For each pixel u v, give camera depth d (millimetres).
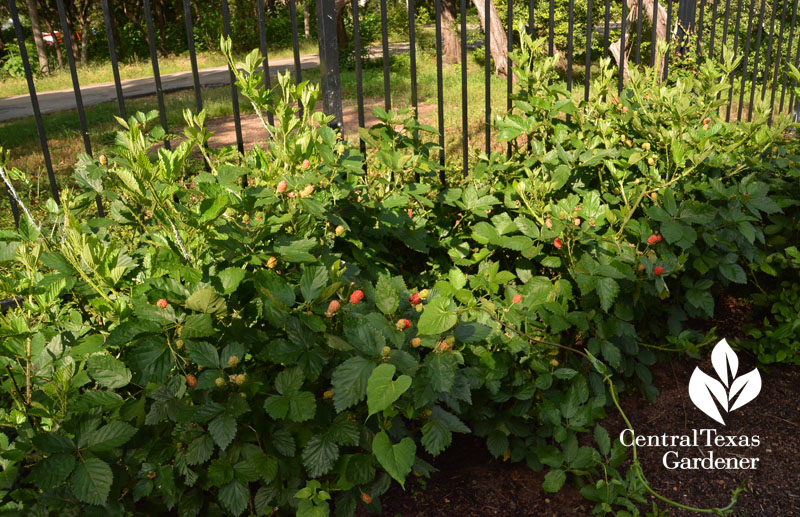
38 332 1954
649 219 2947
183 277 1925
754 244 3430
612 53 13133
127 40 32281
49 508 1681
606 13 3604
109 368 1732
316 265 1976
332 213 2309
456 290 2248
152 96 14930
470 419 2498
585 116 3359
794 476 2400
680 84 3377
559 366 2566
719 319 3377
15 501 1775
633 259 2627
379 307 1830
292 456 1808
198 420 1623
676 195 3010
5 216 5020
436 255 3180
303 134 2342
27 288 1958
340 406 1629
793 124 3299
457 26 18156
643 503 2285
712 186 2982
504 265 3137
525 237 2727
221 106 11398
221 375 1674
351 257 2609
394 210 2775
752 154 3373
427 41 21281
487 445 2369
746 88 9320
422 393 1782
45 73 26375
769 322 3312
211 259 2062
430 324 1787
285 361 1717
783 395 2857
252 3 29641
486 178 3361
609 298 2420
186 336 1677
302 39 29172
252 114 11227
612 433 2633
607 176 3209
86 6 30266
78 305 2154
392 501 2287
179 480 1831
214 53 26984
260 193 2037
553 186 2857
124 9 32438
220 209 1821
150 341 1694
